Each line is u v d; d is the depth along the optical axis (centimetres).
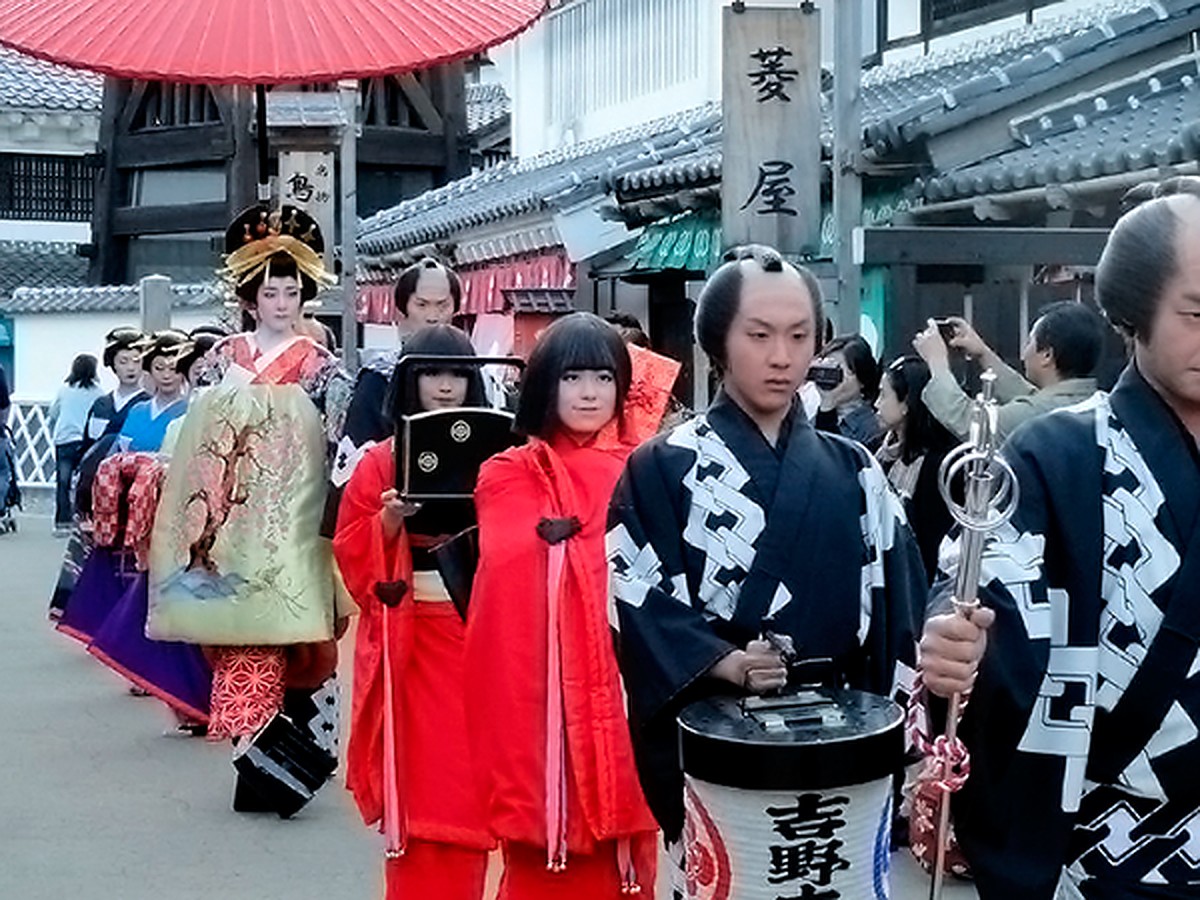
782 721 291
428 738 471
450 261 1650
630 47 1742
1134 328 261
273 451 653
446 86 2541
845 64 786
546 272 1441
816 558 313
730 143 840
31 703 930
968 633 251
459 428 470
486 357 492
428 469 468
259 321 674
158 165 2600
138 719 886
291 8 572
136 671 797
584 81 1866
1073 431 263
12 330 2420
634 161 1291
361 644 485
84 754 800
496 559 412
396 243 1727
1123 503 257
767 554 312
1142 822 260
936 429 588
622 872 409
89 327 2348
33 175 2878
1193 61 863
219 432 650
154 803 704
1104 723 259
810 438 323
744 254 324
